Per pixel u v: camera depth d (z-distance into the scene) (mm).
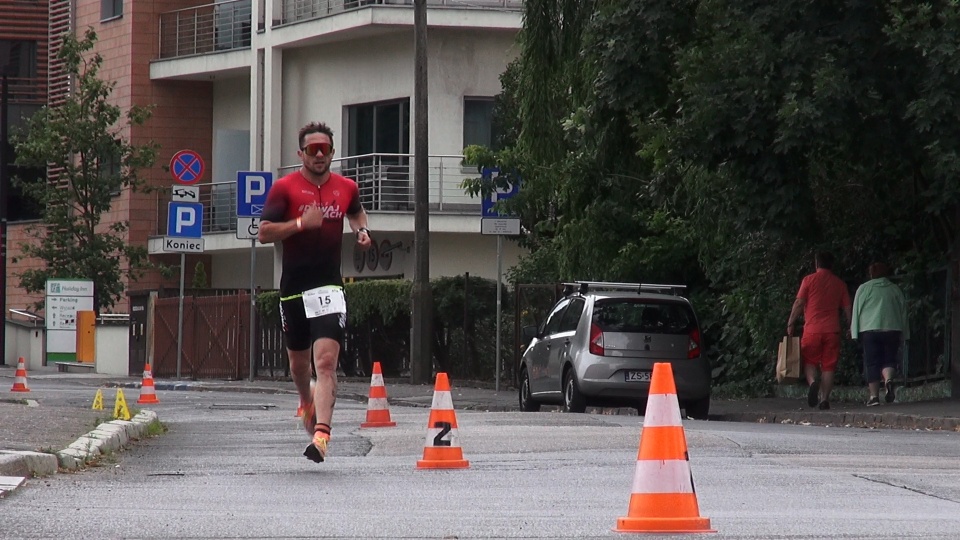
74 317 95938
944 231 48156
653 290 51812
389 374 75688
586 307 48281
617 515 19266
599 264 61344
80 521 18312
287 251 25672
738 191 46656
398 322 74688
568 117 62406
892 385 47750
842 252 54594
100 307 100625
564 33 61438
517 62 73875
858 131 45281
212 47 100500
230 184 98438
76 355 95875
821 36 44094
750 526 17969
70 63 98250
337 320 25484
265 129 94625
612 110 53281
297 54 94625
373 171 88438
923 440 33344
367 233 26094
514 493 22141
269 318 79125
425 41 69875
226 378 81812
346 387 67312
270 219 25422
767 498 21188
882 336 47656
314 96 93812
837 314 48156
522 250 90062
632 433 33406
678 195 58719
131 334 92312
